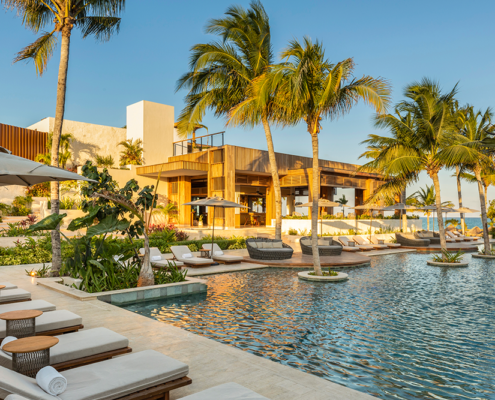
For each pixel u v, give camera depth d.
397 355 5.23
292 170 27.27
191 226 27.41
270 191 28.73
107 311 6.69
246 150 25.59
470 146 15.41
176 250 13.14
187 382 3.27
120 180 27.38
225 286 10.22
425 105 15.77
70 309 6.80
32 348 3.05
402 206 24.03
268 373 4.16
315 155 11.48
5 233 18.64
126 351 4.01
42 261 13.36
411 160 16.08
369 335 6.12
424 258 17.61
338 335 6.10
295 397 3.57
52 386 2.62
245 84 16.70
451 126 16.33
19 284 9.23
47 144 30.08
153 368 3.23
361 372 4.64
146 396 2.99
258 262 14.19
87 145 33.47
